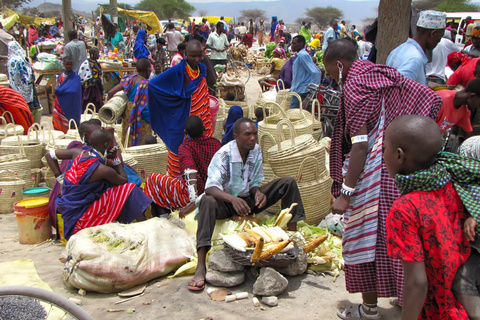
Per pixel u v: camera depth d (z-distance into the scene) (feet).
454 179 6.38
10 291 6.77
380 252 8.75
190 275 12.05
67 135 21.24
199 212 11.78
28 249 13.98
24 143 19.67
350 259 9.11
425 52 13.33
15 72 26.35
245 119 12.13
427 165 6.27
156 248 11.84
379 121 8.61
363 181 8.80
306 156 13.89
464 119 15.49
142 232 12.07
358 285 9.21
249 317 9.91
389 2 17.39
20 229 14.29
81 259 11.06
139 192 13.75
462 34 63.72
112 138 13.73
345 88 8.84
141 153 17.62
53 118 26.84
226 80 32.22
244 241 11.03
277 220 12.50
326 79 31.22
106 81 37.11
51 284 11.69
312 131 18.01
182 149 14.01
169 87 17.87
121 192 13.48
